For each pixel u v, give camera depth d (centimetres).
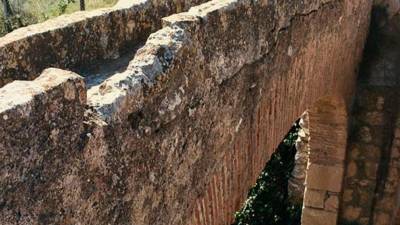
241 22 414
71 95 238
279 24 492
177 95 330
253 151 504
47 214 228
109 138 266
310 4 568
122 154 279
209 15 364
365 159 933
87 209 254
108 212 271
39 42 408
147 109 300
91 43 455
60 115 233
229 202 468
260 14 447
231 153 445
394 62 898
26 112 214
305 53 594
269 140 549
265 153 546
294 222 1092
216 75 385
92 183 256
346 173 950
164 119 318
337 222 971
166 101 319
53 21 438
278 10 484
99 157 259
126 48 490
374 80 904
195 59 349
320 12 615
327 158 924
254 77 458
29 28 418
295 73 578
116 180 275
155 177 316
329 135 900
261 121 506
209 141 392
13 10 1903
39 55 409
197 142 371
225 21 388
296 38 548
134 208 295
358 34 839
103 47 467
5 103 211
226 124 419
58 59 426
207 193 409
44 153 224
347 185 956
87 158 251
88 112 258
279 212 1116
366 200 954
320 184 942
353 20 788
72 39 436
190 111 351
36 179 220
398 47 895
